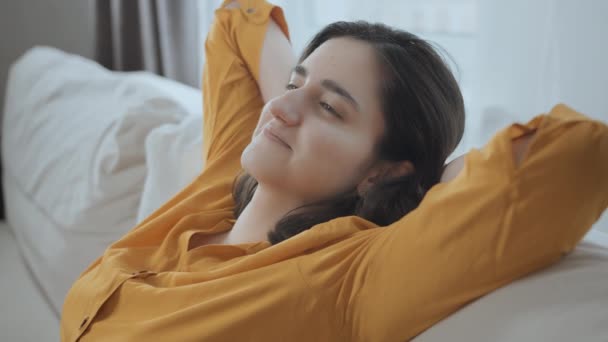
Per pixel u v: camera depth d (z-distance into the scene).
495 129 1.67
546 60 1.57
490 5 1.68
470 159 0.71
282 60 1.20
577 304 0.65
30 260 1.67
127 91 1.68
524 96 1.63
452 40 1.98
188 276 0.88
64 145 1.67
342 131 0.86
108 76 1.89
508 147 0.68
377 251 0.76
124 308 0.89
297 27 2.32
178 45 2.46
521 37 1.62
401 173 0.89
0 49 2.95
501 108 1.68
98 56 2.63
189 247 0.99
